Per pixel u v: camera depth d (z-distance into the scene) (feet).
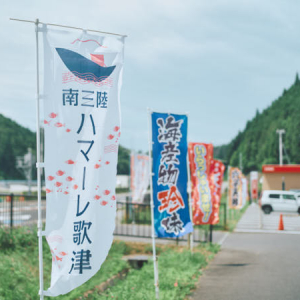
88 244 16.17
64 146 16.05
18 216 40.24
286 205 100.83
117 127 16.70
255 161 407.85
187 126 27.94
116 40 16.84
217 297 24.50
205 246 42.75
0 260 26.07
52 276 15.90
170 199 26.71
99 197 16.39
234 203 77.97
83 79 16.30
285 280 28.81
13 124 396.16
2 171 356.79
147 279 27.99
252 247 45.42
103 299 23.03
